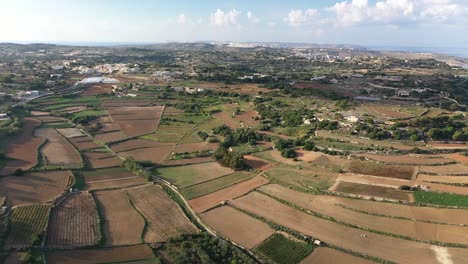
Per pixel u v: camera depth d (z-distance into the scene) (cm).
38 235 7244
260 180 10669
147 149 13550
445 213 8331
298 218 8412
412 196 9150
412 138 12594
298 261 6838
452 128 12912
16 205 8556
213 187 10262
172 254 6962
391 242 7350
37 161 11362
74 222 8100
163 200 9481
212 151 13238
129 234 7738
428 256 6850
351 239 7494
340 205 8919
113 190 9981
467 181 9825
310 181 10356
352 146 12400
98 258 6825
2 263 6431
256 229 8006
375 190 9575
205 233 7775
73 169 11131
